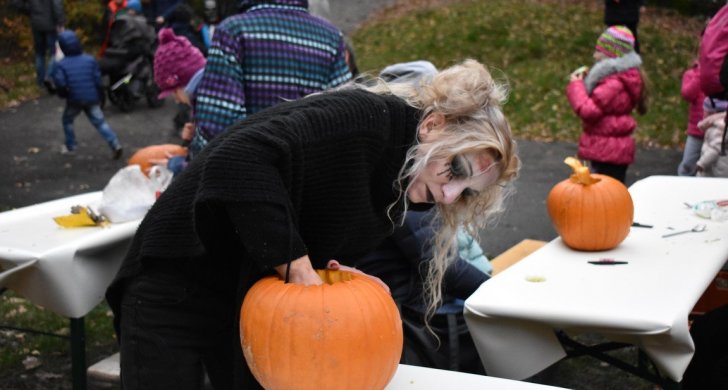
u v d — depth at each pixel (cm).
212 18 1101
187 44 472
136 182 378
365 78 267
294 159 195
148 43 1190
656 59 1300
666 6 1584
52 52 1325
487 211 225
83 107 954
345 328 190
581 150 648
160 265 219
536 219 697
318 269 224
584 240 344
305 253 198
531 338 282
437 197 211
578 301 279
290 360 191
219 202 192
